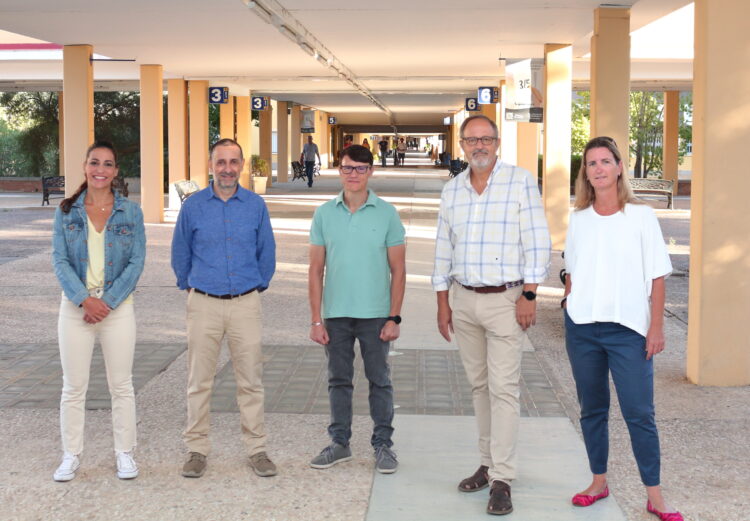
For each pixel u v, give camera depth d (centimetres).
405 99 3800
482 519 442
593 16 1359
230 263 494
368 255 497
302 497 470
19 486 484
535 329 895
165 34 1585
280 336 859
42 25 1471
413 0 1227
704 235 680
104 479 495
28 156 3741
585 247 438
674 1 1255
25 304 1028
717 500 466
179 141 2523
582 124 3853
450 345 823
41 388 676
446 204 474
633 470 507
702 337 685
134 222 496
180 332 877
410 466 516
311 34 1576
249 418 507
